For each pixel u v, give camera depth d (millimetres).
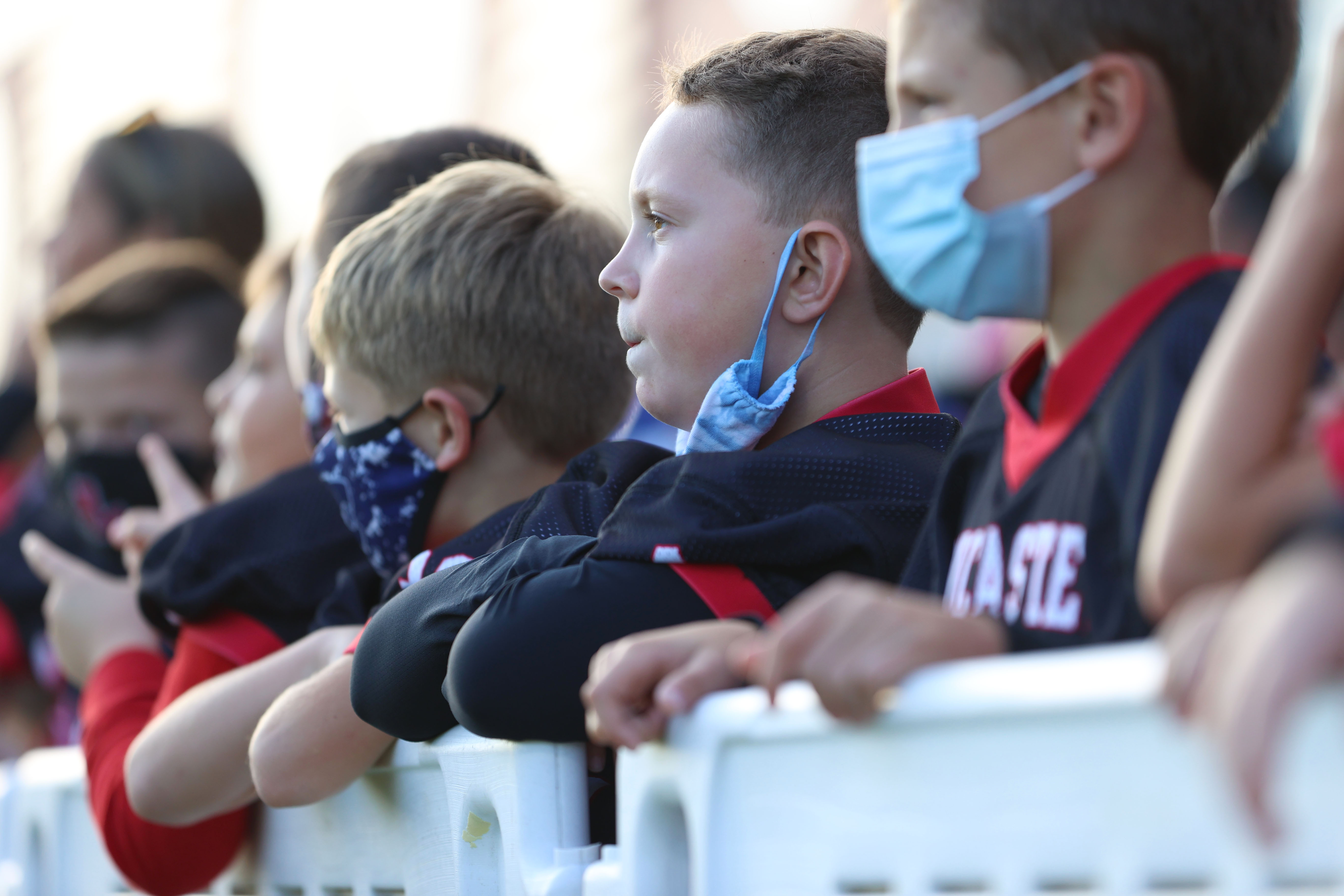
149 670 8812
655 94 7395
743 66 6129
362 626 7348
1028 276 4262
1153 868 2975
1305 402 3381
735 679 4215
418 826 6012
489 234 7234
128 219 15625
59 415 12461
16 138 32656
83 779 8766
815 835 3762
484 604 5207
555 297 7254
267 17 30312
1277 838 2545
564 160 26828
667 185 5984
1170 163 4164
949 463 4656
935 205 4289
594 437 7441
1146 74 4094
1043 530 4090
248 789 7102
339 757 6133
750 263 5859
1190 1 4074
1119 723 3037
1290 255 3285
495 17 28516
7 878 9727
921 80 4359
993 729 3293
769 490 5266
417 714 5598
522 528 5996
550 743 5102
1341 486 3041
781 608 5023
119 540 9305
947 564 4586
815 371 5891
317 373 8250
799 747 3818
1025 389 4555
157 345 12445
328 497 8133
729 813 4043
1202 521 3217
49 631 9742
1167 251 4180
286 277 9703
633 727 4250
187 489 9461
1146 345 4020
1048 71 4164
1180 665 2826
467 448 7125
